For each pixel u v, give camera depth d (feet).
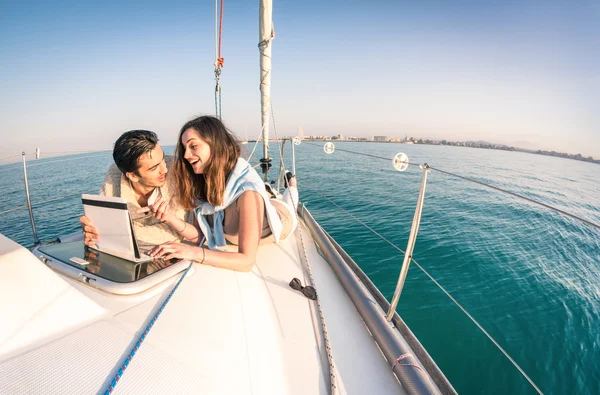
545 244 26.18
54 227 27.89
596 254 24.66
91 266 4.12
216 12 10.93
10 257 2.64
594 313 15.37
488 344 11.87
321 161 85.81
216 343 3.19
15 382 2.13
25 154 6.23
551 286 18.04
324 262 6.89
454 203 39.63
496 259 20.88
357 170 67.41
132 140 4.33
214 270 4.63
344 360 4.03
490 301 15.94
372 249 20.76
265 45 10.46
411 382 3.54
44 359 2.36
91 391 2.19
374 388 3.64
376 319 4.58
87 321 2.91
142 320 3.17
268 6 9.95
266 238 6.75
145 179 4.73
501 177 88.22
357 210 32.07
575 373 11.51
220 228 5.62
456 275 18.28
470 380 10.39
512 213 36.58
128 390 2.30
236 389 2.81
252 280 5.01
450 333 12.44
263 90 11.12
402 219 28.84
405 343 4.31
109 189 5.24
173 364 2.70
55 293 2.80
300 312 4.63
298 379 3.46
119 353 2.62
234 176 5.12
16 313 2.51
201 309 3.60
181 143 5.05
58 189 46.57
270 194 10.05
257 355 3.41
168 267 4.10
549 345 12.91
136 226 5.32
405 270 4.44
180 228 5.37
